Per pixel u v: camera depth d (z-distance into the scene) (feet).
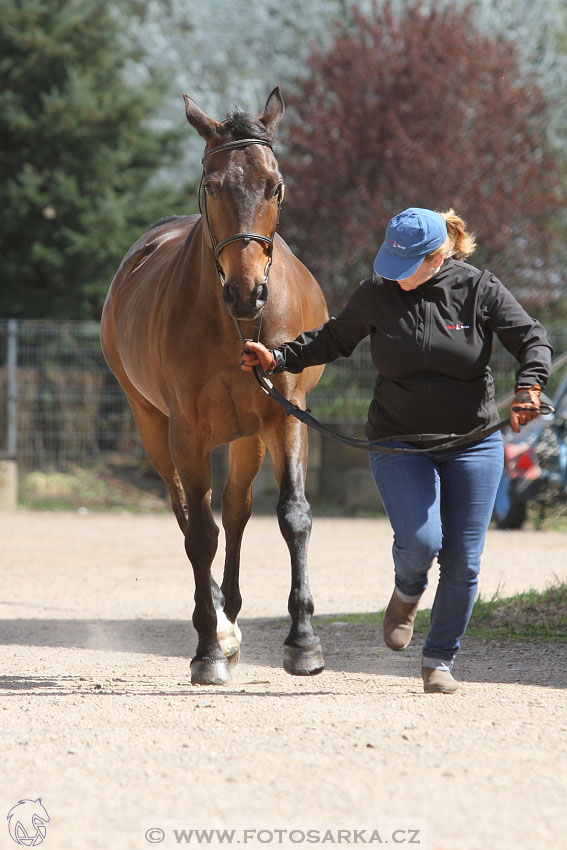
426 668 25.52
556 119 125.90
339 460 95.20
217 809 16.70
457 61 108.17
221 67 139.85
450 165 105.40
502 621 35.70
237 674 29.09
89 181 118.62
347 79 108.68
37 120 117.08
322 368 32.35
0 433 94.68
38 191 117.08
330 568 55.52
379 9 123.85
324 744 20.35
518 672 28.22
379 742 20.45
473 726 21.77
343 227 104.68
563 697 24.82
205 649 27.63
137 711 23.75
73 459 95.86
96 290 115.96
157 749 20.16
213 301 26.71
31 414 94.48
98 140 119.14
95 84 120.78
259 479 94.68
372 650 32.42
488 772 18.45
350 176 105.40
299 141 108.47
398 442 24.39
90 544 68.03
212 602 27.99
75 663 30.96
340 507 92.38
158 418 34.24
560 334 91.40
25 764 19.30
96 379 95.91
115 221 115.24
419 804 16.85
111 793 17.52
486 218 104.58
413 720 22.39
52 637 35.76
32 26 117.91
